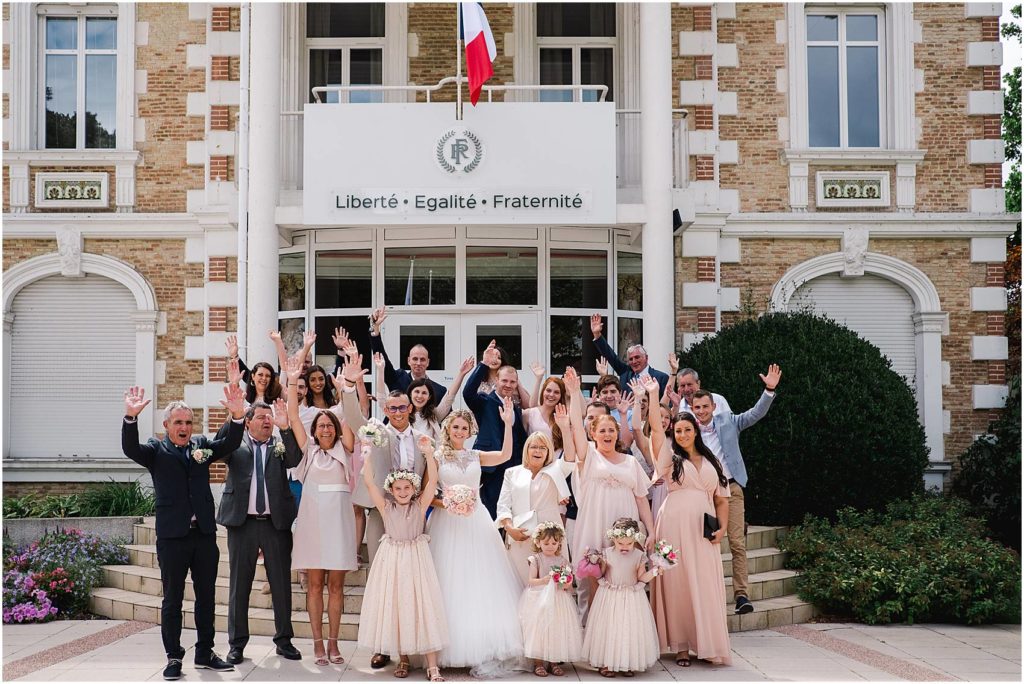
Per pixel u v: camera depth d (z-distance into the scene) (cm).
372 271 1343
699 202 1389
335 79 1436
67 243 1385
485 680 752
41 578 1016
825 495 1151
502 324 1334
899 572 1005
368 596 761
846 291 1423
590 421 867
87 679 754
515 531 792
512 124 1187
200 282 1391
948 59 1425
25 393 1391
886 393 1184
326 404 928
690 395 955
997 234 1403
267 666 791
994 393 1396
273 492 801
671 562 760
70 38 1434
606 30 1455
